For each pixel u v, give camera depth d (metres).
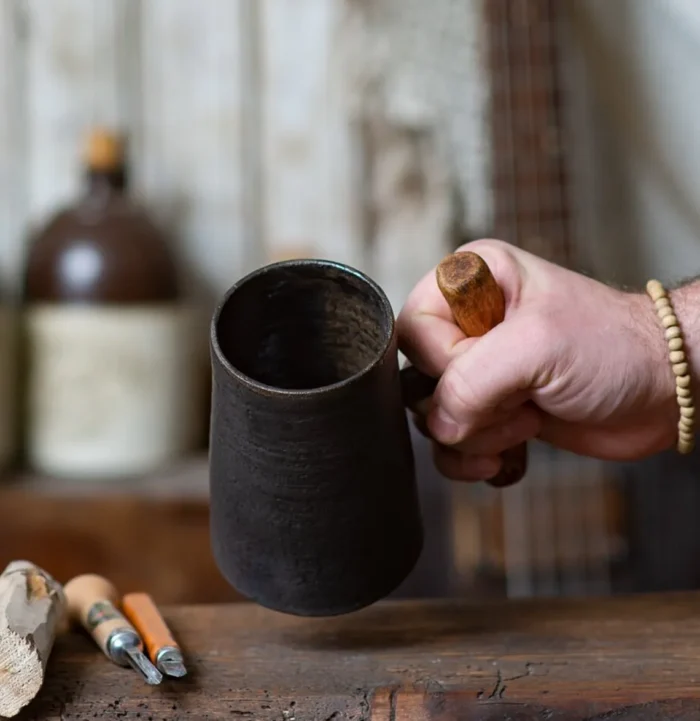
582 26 1.37
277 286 0.77
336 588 0.76
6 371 1.21
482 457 0.87
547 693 0.75
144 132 1.39
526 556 1.22
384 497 0.76
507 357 0.79
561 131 1.25
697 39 1.35
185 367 1.26
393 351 0.75
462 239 1.33
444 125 1.34
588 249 1.38
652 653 0.79
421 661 0.79
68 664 0.78
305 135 1.38
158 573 1.19
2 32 1.36
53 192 1.38
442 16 1.33
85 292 1.21
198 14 1.38
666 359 0.81
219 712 0.75
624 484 1.23
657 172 1.38
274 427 0.73
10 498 1.18
